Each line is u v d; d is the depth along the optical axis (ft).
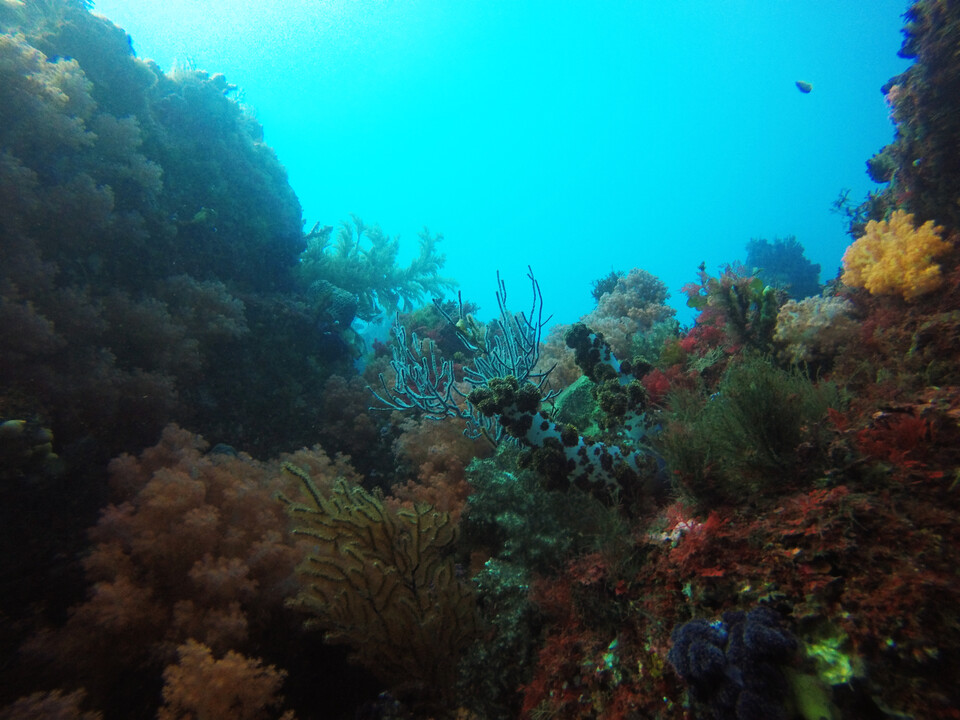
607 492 10.61
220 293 23.66
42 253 17.78
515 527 11.34
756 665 5.56
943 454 6.47
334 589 10.74
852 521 6.14
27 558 12.71
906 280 11.48
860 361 11.30
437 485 17.42
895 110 15.69
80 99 19.11
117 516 11.86
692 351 18.13
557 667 8.18
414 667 10.34
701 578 7.11
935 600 5.10
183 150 27.07
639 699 6.88
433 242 44.75
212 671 8.86
